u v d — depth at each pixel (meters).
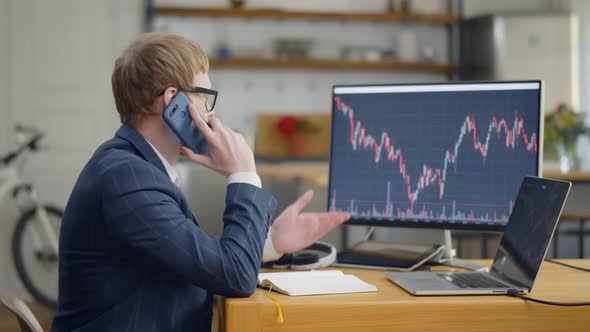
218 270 1.26
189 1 6.82
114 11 6.28
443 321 1.31
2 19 5.93
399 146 1.79
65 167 6.14
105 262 1.26
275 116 6.38
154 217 1.23
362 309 1.30
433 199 1.75
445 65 6.98
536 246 1.39
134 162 1.27
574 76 6.77
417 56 7.13
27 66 6.08
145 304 1.26
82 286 1.27
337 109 1.84
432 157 1.76
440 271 1.63
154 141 1.39
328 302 1.30
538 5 7.34
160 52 1.35
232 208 1.36
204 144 1.41
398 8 7.00
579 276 1.57
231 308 1.28
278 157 6.16
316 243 1.84
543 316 1.32
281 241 1.68
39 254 4.98
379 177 1.79
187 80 1.37
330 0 7.04
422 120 1.77
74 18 6.16
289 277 1.49
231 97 6.87
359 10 7.07
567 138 4.57
